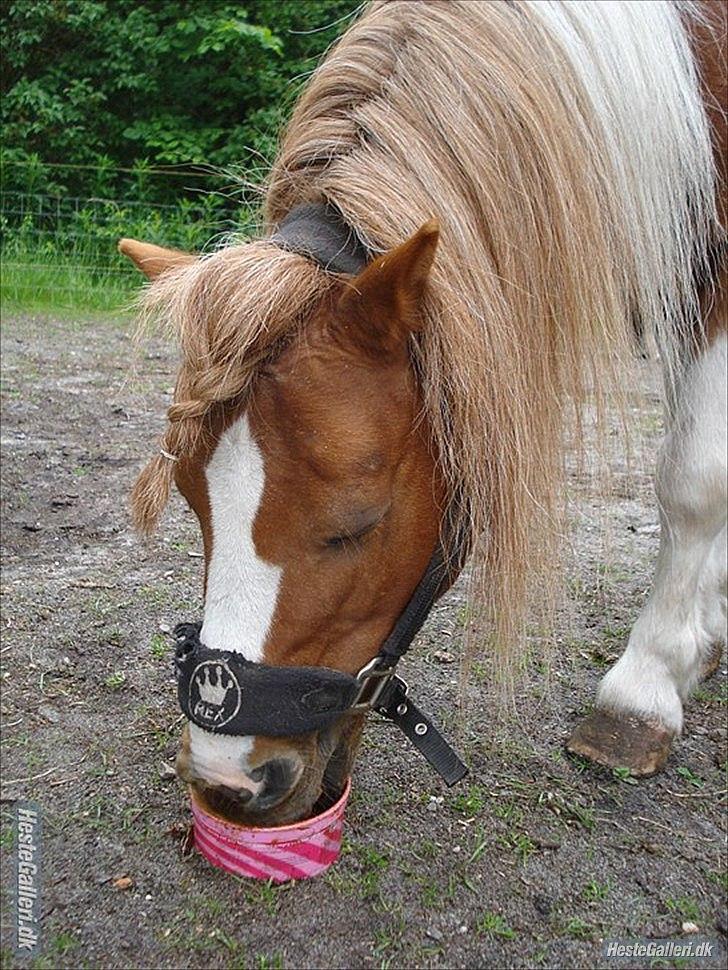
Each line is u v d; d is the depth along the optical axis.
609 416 1.61
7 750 2.01
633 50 1.55
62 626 2.50
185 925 1.58
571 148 1.46
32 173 8.87
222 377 1.16
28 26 10.14
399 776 1.99
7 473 3.63
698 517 1.92
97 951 1.52
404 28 1.47
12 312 6.70
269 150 2.19
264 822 1.43
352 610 1.32
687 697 2.25
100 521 3.24
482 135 1.39
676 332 1.77
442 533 1.41
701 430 1.86
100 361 5.57
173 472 1.29
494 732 2.15
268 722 1.25
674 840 1.86
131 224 8.08
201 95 10.17
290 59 10.02
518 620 1.43
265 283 1.19
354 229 1.30
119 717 2.14
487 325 1.34
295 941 1.56
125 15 10.34
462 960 1.55
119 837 1.77
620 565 3.09
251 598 1.24
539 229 1.44
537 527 1.44
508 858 1.78
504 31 1.45
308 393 1.20
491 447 1.35
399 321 1.22
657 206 1.61
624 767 2.01
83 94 9.87
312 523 1.23
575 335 1.49
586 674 2.42
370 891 1.67
